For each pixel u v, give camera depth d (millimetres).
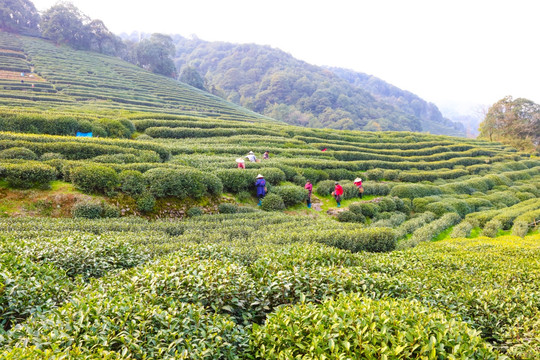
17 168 15438
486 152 53875
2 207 14336
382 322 4965
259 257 9422
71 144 19828
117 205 16562
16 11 103562
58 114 29688
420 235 20453
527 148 67812
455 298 7504
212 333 5227
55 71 78875
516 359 5844
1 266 6359
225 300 6500
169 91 93938
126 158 20469
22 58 83312
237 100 166250
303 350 4832
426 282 8367
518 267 10680
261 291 6789
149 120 36281
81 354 4215
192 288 6477
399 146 50750
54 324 4848
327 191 26734
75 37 104938
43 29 102688
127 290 6316
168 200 18578
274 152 33750
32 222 12680
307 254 9094
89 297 5699
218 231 14250
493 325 6934
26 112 27672
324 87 168750
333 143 45750
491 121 75375
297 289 7070
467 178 39906
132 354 4629
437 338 4727
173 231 14414
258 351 5070
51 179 16641
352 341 4801
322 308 5668
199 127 39844
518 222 22703
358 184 28078
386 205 26453
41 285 6316
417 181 36750
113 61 105750
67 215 15281
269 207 22141
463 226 22578
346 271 7660
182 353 4547
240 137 37844
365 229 14617
